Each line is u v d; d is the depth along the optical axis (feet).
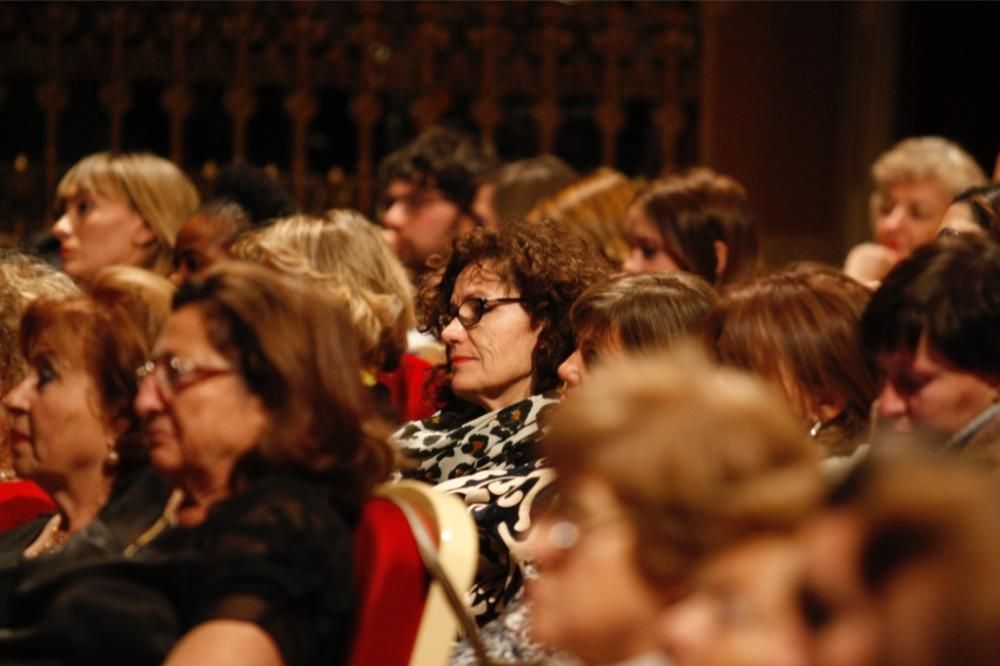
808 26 72.38
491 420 28.27
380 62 67.62
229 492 20.85
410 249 50.98
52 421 23.45
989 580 9.16
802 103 73.31
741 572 11.26
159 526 22.61
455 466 28.43
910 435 19.25
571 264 28.63
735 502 11.75
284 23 67.21
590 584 14.47
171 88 66.64
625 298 25.71
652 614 14.35
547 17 67.36
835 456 22.12
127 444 23.48
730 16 71.20
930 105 73.05
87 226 45.11
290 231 34.12
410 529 20.74
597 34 67.82
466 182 50.85
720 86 71.61
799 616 10.32
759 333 22.59
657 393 14.62
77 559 21.99
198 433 20.48
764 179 72.49
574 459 14.66
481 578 25.18
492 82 67.21
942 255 20.06
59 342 23.48
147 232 45.39
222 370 20.48
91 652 20.85
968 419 19.75
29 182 65.98
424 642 20.52
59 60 66.33
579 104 70.49
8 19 66.18
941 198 44.19
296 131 67.21
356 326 32.76
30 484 29.91
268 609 19.63
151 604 20.86
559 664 19.95
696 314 25.59
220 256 39.58
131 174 45.11
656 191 39.37
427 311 30.35
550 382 28.71
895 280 20.25
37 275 31.53
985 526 9.26
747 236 39.45
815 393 22.53
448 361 30.76
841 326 22.56
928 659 9.29
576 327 26.11
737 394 14.51
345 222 34.12
